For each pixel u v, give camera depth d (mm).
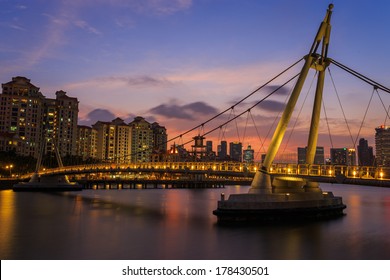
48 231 41219
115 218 54000
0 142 194250
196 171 61875
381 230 42781
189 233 39812
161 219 52750
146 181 192250
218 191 166125
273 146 49344
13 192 122375
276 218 48781
